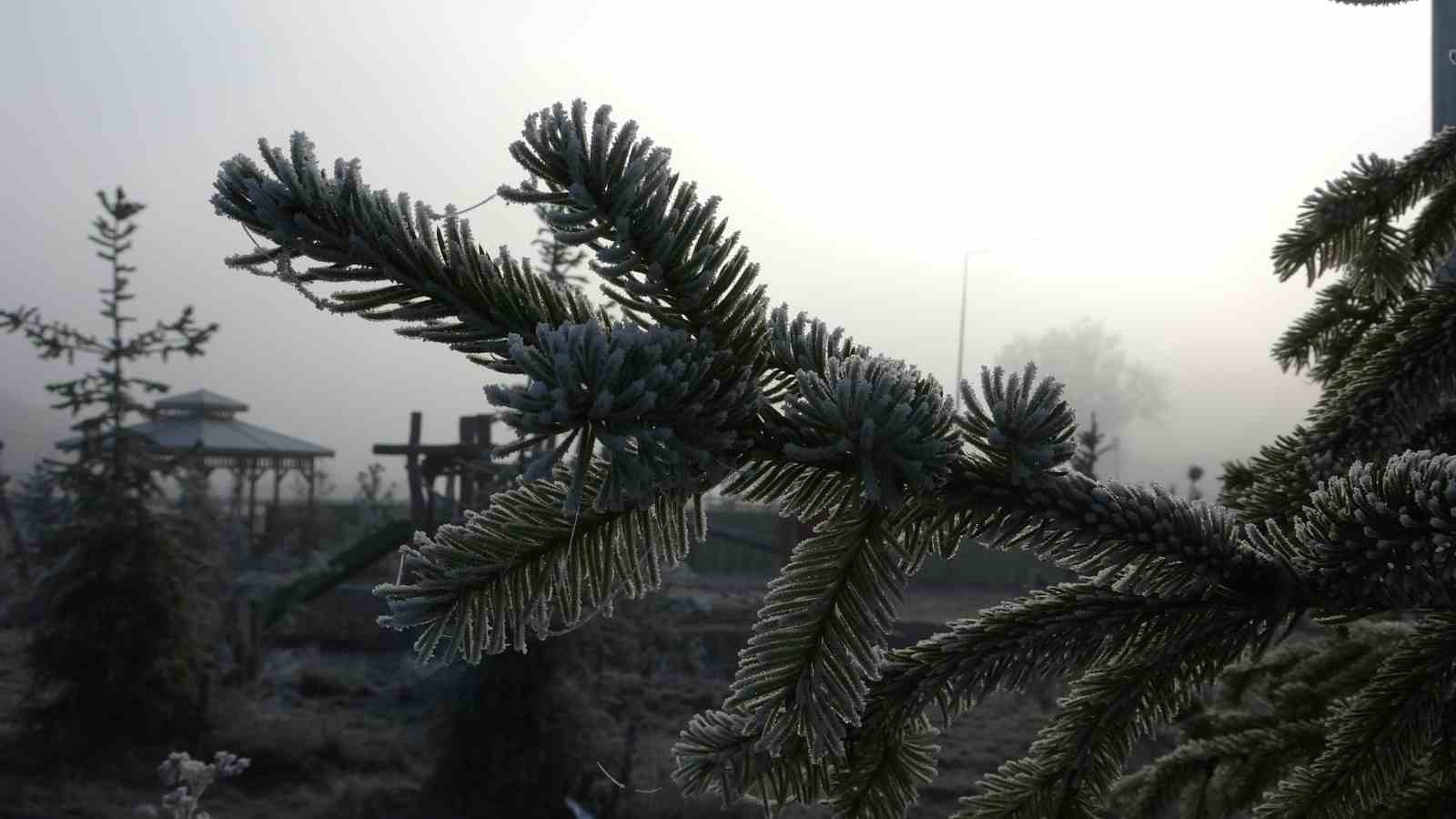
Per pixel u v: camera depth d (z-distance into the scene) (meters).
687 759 1.31
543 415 0.71
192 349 20.11
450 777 15.21
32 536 29.23
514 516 0.99
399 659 22.94
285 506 41.94
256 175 0.85
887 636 1.03
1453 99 2.72
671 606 24.05
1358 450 1.66
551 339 0.74
